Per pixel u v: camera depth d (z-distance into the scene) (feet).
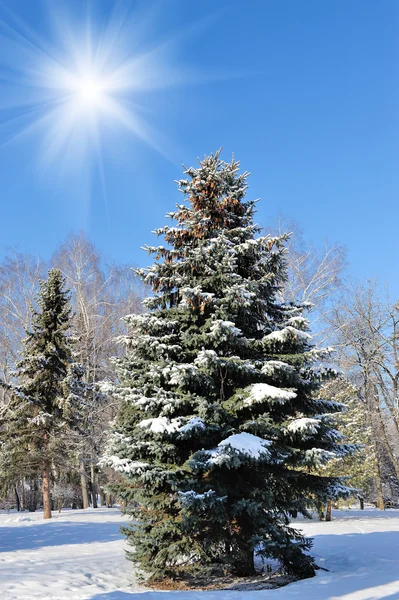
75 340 80.23
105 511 85.87
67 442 80.28
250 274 37.63
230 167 40.16
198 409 31.04
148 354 35.06
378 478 101.19
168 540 30.94
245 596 25.99
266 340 33.68
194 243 37.32
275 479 32.71
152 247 37.27
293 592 26.35
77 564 36.40
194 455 29.99
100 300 112.88
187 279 35.01
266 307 36.99
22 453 72.23
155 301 37.04
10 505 119.24
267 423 30.68
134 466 30.30
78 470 90.43
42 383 75.05
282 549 30.27
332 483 33.83
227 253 34.40
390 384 102.06
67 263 111.55
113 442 33.45
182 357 34.53
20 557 39.37
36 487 99.04
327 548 43.45
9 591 27.27
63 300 81.15
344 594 25.07
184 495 28.19
